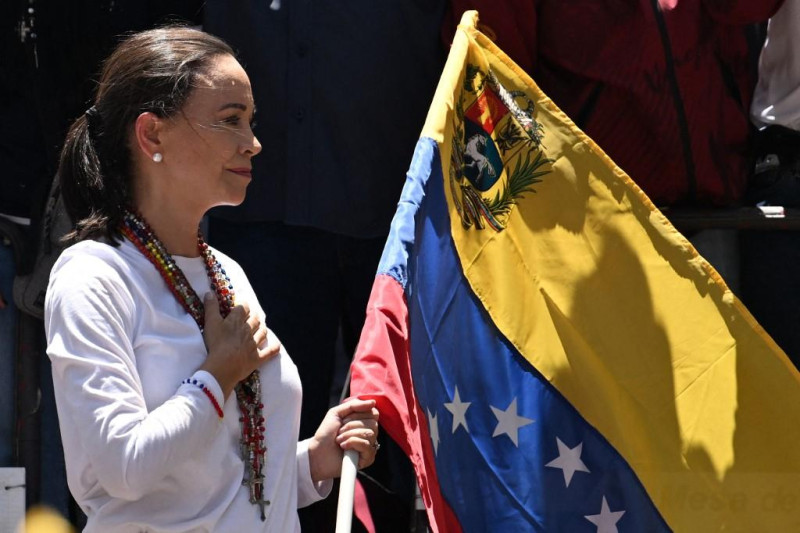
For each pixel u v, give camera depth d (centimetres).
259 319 533
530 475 636
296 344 820
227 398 501
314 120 806
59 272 496
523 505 631
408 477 769
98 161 520
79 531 835
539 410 654
